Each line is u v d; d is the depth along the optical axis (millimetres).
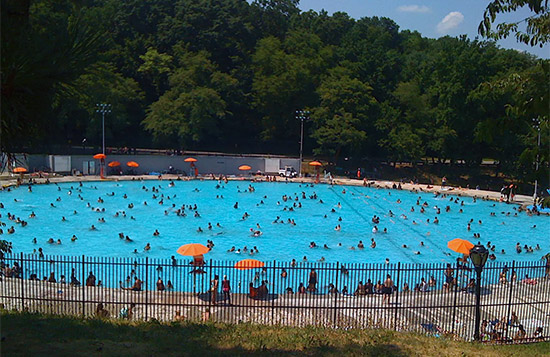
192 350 12625
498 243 40500
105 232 40281
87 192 57188
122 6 97688
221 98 85875
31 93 9180
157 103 79812
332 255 35969
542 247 39500
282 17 112875
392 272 31203
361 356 12984
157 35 96375
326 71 90625
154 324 15898
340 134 75750
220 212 49156
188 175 73250
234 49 97250
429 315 20641
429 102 82812
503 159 75625
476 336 16797
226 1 102562
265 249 36969
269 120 87375
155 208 49938
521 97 9570
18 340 12469
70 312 19219
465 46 78125
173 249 36156
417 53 102375
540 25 9781
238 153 88375
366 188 66500
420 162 86500
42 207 48406
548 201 9750
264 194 60094
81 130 85562
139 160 72500
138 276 29312
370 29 111312
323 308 18984
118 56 87500
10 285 22031
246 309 20906
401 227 44938
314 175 76750
